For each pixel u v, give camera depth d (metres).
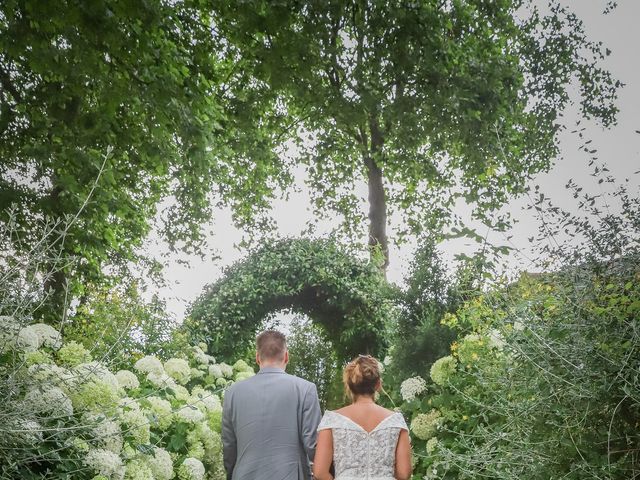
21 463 3.68
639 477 3.67
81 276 11.02
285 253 13.31
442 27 13.43
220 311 12.66
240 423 4.33
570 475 3.78
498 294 4.72
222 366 8.68
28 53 9.10
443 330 7.92
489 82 14.92
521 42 18.78
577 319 3.87
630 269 3.97
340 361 13.69
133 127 10.48
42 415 4.03
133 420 4.80
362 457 4.04
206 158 10.13
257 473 4.21
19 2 8.77
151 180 15.59
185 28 10.45
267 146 14.30
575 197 4.15
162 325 9.22
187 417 5.84
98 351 6.79
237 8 9.54
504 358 5.04
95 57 8.92
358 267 13.20
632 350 3.64
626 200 4.04
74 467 4.10
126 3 8.34
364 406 4.17
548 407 4.05
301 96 12.66
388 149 18.55
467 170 17.58
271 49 10.13
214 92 13.20
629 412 3.73
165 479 5.17
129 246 14.40
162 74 9.20
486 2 16.14
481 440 5.59
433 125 15.10
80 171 9.85
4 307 4.02
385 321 12.48
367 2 12.22
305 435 4.31
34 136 10.31
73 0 8.17
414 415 7.02
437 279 8.31
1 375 3.87
